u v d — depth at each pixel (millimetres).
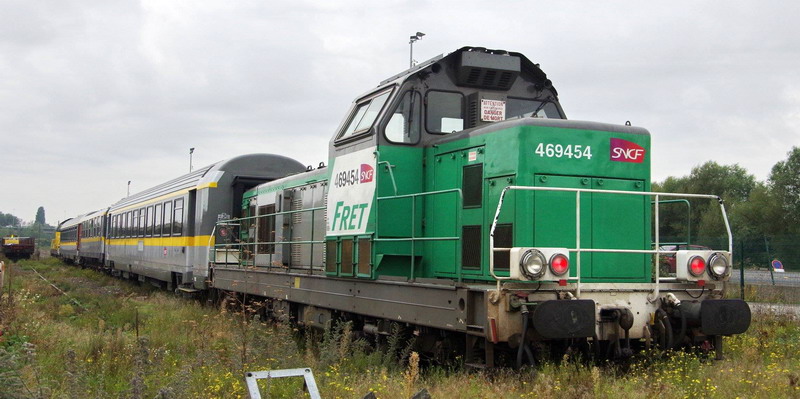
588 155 8008
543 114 9508
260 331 9359
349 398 6457
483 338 7484
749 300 16953
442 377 7449
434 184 9070
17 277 24062
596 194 8031
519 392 6590
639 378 7012
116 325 12828
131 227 24859
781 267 19656
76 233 40219
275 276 12188
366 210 9180
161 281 21516
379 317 8906
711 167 67438
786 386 6793
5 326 9609
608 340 7559
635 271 8188
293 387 6691
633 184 8250
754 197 56312
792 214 53781
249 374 5105
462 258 8281
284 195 13406
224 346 9305
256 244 13391
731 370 7398
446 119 9305
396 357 8508
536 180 7723
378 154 8953
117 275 28156
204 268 16109
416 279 8352
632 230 8203
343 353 8242
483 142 8258
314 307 11000
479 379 7062
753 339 9742
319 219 11805
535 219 7684
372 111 9586
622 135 8211
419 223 9195
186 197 17844
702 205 61969
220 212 16391
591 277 7945
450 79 9312
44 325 11203
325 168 12039
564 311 6914
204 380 7062
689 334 7926
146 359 7492
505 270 7719
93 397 6480
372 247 8938
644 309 7625
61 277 28234
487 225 8062
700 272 7797
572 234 7863
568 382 6848
